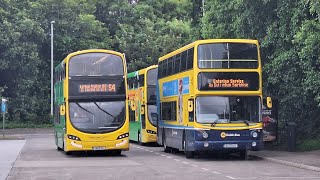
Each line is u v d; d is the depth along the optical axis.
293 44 21.86
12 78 56.75
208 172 16.83
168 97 25.58
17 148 30.81
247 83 20.70
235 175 15.84
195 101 20.56
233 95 20.62
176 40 58.34
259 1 23.14
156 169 18.00
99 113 23.42
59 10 60.00
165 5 67.44
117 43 61.94
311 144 24.23
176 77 23.81
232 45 20.77
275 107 24.69
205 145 20.31
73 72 23.50
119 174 16.47
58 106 27.83
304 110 24.69
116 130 23.44
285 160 19.92
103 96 23.58
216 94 20.55
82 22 60.66
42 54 60.59
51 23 56.12
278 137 26.05
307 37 19.30
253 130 20.55
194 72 20.67
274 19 23.23
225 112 20.52
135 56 58.81
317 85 20.14
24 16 56.41
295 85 22.77
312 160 19.70
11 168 18.73
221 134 20.38
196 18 42.88
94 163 20.61
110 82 23.72
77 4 61.44
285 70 22.55
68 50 60.16
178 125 23.36
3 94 56.84
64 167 19.00
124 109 23.72
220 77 20.59
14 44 54.59
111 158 23.16
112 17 66.62
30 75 56.94
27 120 57.09
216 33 27.41
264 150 25.09
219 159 22.23
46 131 54.62
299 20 21.05
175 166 19.09
